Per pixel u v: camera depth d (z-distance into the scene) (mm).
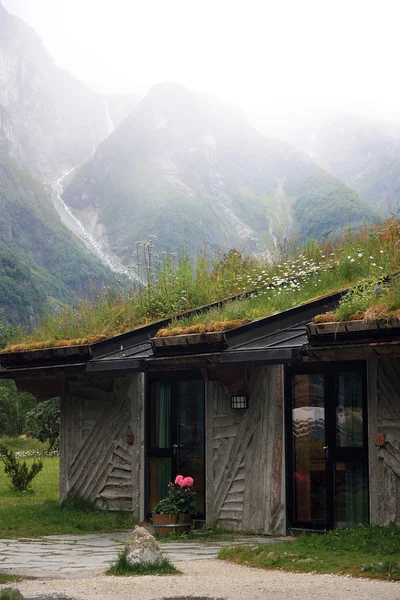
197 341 11875
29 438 47094
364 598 6312
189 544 10664
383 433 10648
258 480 11992
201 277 16156
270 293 14016
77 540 11219
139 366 12562
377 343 9711
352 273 13836
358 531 9906
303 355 10508
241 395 12211
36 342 14672
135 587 7047
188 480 11914
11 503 16438
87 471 14477
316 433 11445
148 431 13719
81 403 14742
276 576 7641
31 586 7262
